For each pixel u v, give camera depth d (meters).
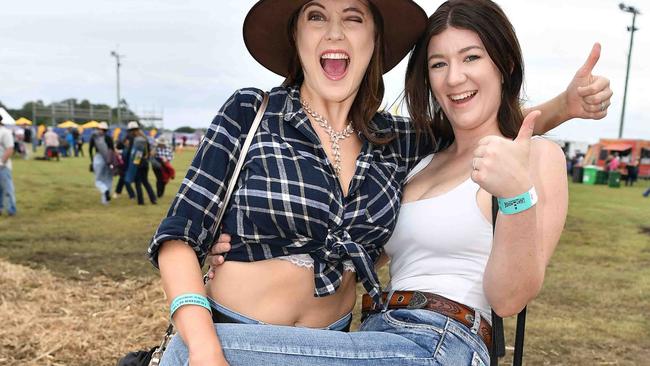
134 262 6.60
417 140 2.20
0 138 9.57
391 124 2.20
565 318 5.01
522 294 1.58
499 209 1.53
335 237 1.80
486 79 1.96
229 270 1.82
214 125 1.83
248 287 1.80
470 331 1.73
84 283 5.65
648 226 10.45
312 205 1.76
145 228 8.79
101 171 11.37
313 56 1.96
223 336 1.55
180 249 1.69
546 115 2.14
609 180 21.23
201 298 1.61
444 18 1.97
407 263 1.93
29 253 6.93
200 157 1.79
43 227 8.75
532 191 1.47
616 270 6.89
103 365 3.83
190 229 1.71
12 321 4.44
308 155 1.84
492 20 1.93
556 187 1.74
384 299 1.92
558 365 4.01
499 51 1.94
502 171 1.45
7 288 5.29
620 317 5.06
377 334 1.64
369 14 2.00
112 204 11.41
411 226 1.90
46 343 4.07
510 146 1.46
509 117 2.06
